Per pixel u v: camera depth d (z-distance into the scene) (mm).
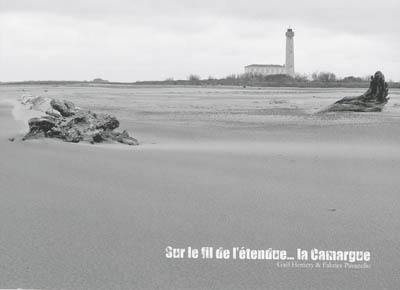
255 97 59719
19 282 7047
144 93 73000
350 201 11203
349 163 15961
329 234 9016
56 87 106625
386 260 7879
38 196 11414
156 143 21750
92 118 21172
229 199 11312
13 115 30703
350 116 32250
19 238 8688
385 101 35719
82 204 10781
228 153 18078
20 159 16031
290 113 36156
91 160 16031
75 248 8266
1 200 11039
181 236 8859
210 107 44188
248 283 7105
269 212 10328
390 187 12570
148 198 11320
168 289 6891
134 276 7316
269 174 14141
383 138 22500
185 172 14312
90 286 6945
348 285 7000
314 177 13797
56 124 20891
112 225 9406
